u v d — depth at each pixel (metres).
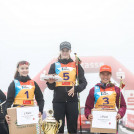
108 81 4.10
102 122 3.81
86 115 4.02
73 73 4.24
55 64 4.31
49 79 4.04
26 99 4.04
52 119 4.14
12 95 4.03
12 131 3.81
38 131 4.31
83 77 4.31
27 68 4.17
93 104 4.11
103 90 4.03
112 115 3.80
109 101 3.97
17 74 4.25
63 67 4.26
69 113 4.15
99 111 3.83
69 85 4.19
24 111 3.86
